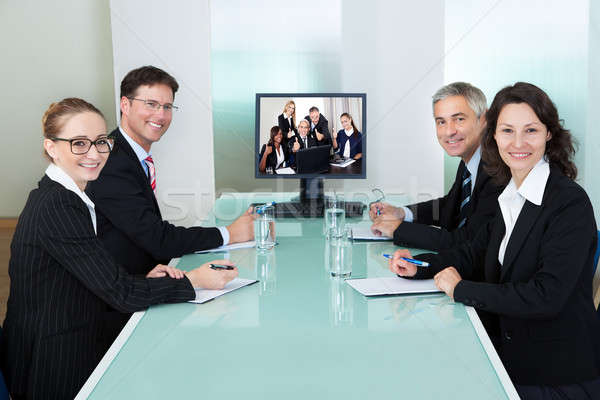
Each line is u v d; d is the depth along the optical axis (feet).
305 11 13.28
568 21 13.37
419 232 6.23
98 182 6.06
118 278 4.27
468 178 7.20
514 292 4.22
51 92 16.08
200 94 10.93
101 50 15.88
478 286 4.33
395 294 4.57
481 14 13.93
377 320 3.98
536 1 13.58
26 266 4.18
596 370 4.40
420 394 2.86
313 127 8.28
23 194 16.74
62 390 4.28
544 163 4.64
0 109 16.19
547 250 4.32
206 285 4.73
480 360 3.28
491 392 2.89
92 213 4.63
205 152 11.12
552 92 13.74
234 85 13.79
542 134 4.54
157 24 10.69
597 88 13.21
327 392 2.89
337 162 8.34
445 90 7.11
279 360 3.30
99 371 3.19
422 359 3.30
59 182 4.48
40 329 4.21
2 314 10.11
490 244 5.08
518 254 4.54
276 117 8.26
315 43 13.35
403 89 12.17
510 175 5.16
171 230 6.15
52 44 15.83
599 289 8.56
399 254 5.08
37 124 16.31
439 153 12.21
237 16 13.50
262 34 13.52
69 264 4.22
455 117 7.05
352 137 8.30
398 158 12.26
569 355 4.34
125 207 6.06
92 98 16.07
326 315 4.08
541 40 13.69
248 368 3.20
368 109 12.28
